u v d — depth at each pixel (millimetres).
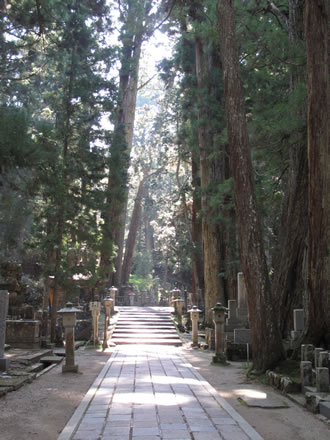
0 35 20344
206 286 22359
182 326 21344
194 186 26219
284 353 9305
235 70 10281
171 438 4789
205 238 22562
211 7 14047
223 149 21141
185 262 35906
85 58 18812
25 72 24656
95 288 25500
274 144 11906
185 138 25156
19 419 5766
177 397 6922
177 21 24297
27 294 25906
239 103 10180
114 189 19828
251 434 4949
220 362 11648
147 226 56250
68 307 10180
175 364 11094
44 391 7633
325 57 9008
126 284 39531
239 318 15367
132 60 29688
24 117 9094
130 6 26453
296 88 10805
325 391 6539
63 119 18266
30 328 14180
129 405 6367
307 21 9227
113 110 19562
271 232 20703
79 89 18016
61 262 17344
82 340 18172
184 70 25438
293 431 5340
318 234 8844
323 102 8906
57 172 16266
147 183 48125
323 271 8797
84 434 4930
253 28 12602
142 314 23359
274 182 16000
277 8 12875
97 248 19438
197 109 22688
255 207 9844
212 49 21891
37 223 17797
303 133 11031
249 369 9570
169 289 45125
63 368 9812
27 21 18391
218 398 6824
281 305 12094
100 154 19203
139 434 4926
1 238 21047
